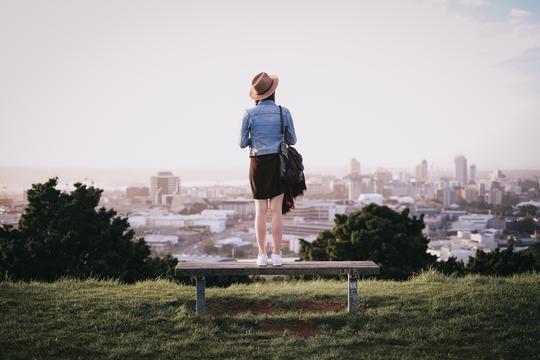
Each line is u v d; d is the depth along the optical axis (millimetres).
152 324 5605
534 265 19406
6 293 6914
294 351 4820
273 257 5766
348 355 4719
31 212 20328
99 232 20000
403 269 23328
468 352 4832
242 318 5727
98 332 5328
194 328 5430
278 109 5883
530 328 5383
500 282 8164
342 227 26484
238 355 4734
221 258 141500
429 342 5066
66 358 4672
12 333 5211
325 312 6145
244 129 5848
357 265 5738
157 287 7754
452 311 6035
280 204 5844
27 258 18125
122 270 18219
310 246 27016
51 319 5730
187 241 182625
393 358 4645
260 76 5945
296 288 8039
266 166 5777
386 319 5734
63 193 20984
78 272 17984
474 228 180500
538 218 179125
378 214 27438
